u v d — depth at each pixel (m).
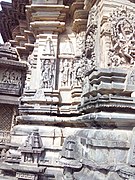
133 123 2.03
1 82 6.33
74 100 3.97
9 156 3.67
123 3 3.00
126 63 2.70
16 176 3.01
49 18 4.40
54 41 4.38
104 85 2.13
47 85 4.18
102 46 2.90
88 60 3.49
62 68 4.38
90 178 1.79
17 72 6.48
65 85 4.30
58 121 3.88
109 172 1.76
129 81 2.10
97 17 3.17
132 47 2.69
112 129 2.07
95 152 1.90
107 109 2.13
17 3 6.05
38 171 2.94
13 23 7.16
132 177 1.62
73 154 2.14
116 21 2.76
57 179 2.91
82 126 3.61
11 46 6.91
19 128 3.88
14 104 6.22
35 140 3.29
